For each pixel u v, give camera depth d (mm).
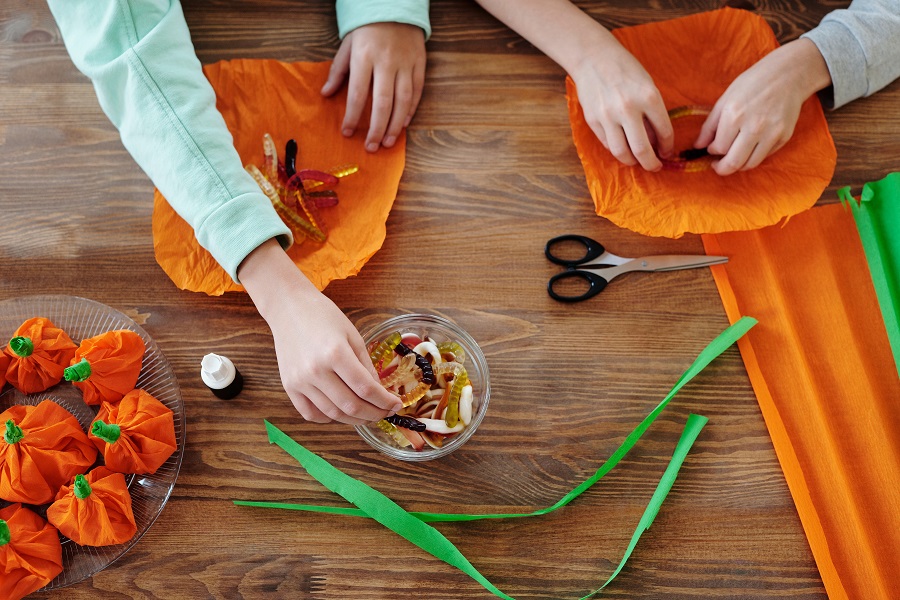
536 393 834
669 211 876
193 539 776
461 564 748
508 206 901
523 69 962
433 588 771
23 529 716
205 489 791
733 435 826
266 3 979
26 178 898
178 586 763
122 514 737
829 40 900
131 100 789
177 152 775
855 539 792
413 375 799
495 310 861
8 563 700
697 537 790
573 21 930
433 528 748
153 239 871
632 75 882
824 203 912
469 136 930
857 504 809
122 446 732
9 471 723
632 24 992
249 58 959
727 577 780
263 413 816
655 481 809
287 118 924
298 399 745
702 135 904
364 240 859
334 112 934
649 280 876
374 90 900
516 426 822
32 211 885
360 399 713
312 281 832
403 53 923
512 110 943
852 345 862
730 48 966
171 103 785
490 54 967
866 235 889
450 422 770
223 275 839
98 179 899
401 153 908
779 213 873
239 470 798
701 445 822
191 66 829
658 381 844
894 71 921
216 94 916
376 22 908
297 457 785
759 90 869
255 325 845
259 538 780
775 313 868
